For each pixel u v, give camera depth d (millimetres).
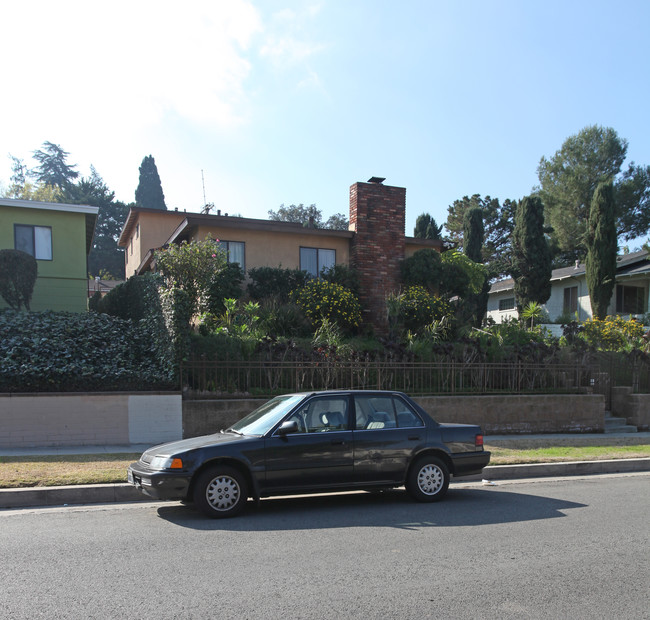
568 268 34344
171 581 4629
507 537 6074
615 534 6266
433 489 7879
